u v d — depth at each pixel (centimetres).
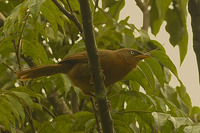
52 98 1223
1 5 1229
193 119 1107
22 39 1039
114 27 1193
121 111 1059
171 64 1064
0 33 1016
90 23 785
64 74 1005
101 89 817
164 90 1131
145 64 1023
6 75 1287
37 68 977
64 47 1248
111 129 838
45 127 1052
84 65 954
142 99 991
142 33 1105
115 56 977
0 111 916
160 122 857
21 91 968
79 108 1266
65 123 1039
